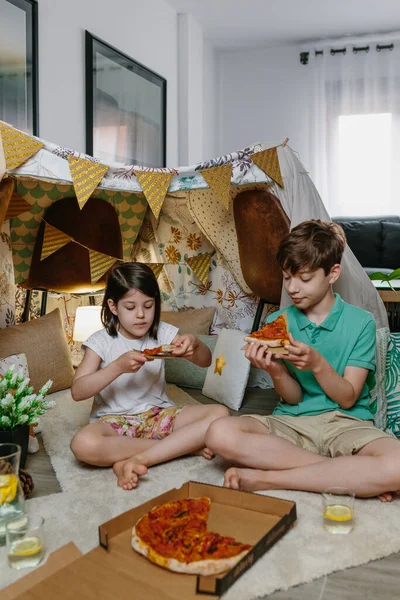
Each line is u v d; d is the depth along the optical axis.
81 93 3.13
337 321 1.68
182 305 2.89
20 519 1.20
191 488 1.37
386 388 1.95
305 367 1.53
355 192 5.32
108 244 2.56
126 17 3.59
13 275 2.45
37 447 1.82
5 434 1.52
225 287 2.79
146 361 1.74
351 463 1.40
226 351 2.41
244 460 1.50
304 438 1.62
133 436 1.73
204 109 5.14
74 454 1.63
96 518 1.33
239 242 2.50
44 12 2.80
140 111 3.81
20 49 2.61
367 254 4.84
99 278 2.52
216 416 1.71
